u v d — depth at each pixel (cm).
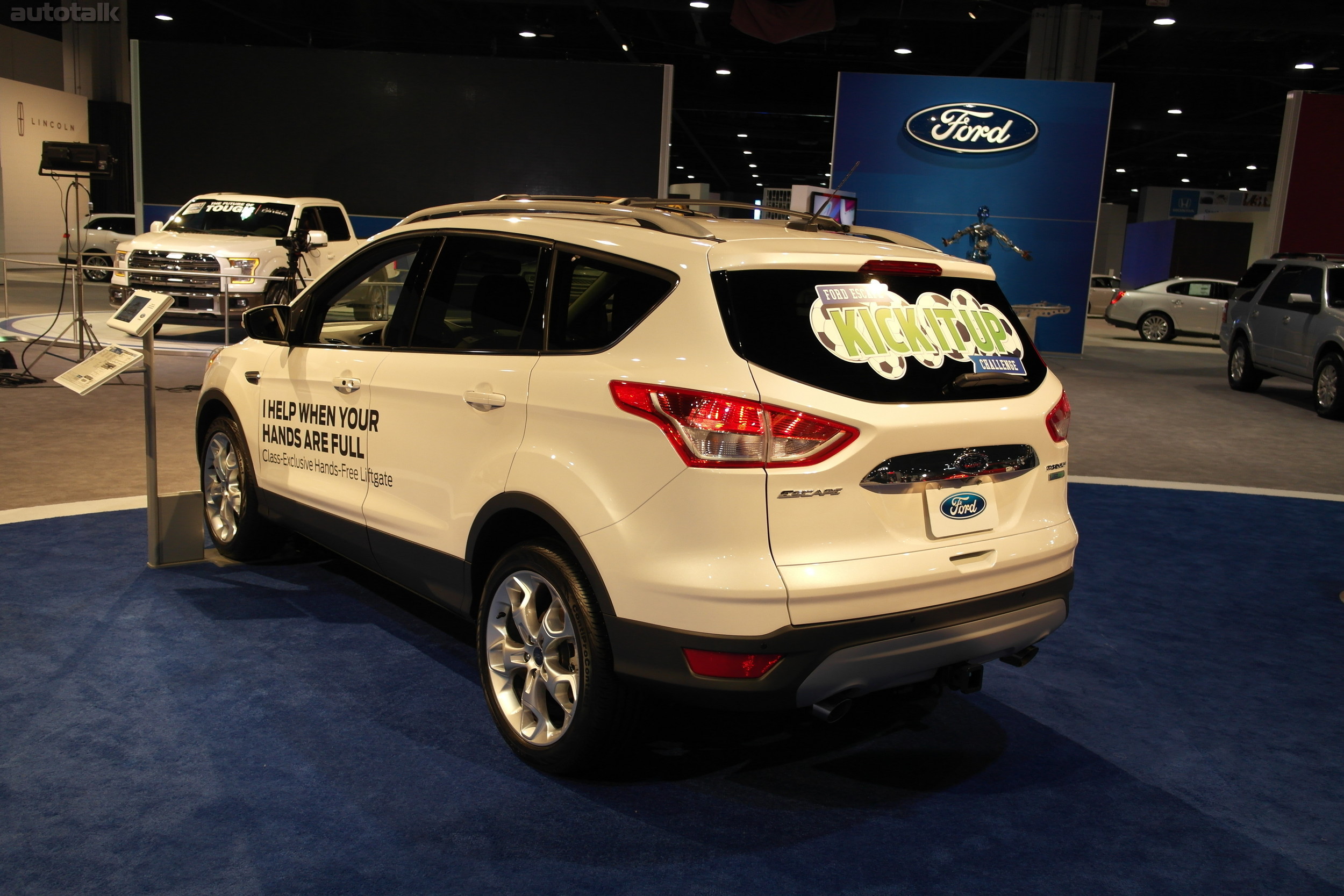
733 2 2042
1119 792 316
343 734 328
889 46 2688
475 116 1783
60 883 245
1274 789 323
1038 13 1995
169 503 484
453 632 422
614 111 1772
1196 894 263
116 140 2778
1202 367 1792
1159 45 2673
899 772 323
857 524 267
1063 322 1878
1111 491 774
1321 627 481
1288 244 1828
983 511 294
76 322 1161
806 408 259
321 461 412
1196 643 454
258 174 1811
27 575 465
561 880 255
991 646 298
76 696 346
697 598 258
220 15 2753
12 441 741
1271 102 3198
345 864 258
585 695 288
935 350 292
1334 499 771
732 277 271
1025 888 262
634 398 271
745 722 354
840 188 1448
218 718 335
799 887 257
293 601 448
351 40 2956
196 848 262
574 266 310
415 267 374
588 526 280
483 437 322
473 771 309
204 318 1217
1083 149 1811
